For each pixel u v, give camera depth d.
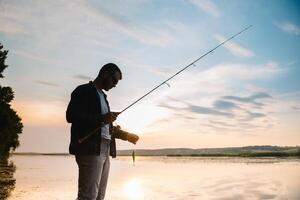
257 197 8.45
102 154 3.39
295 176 15.12
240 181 13.12
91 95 3.44
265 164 29.72
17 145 48.09
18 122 45.69
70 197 8.16
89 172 3.30
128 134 3.83
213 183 12.48
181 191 9.83
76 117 3.31
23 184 11.19
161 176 16.58
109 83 3.55
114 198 8.36
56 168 24.33
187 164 34.59
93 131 3.29
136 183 12.55
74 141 3.34
